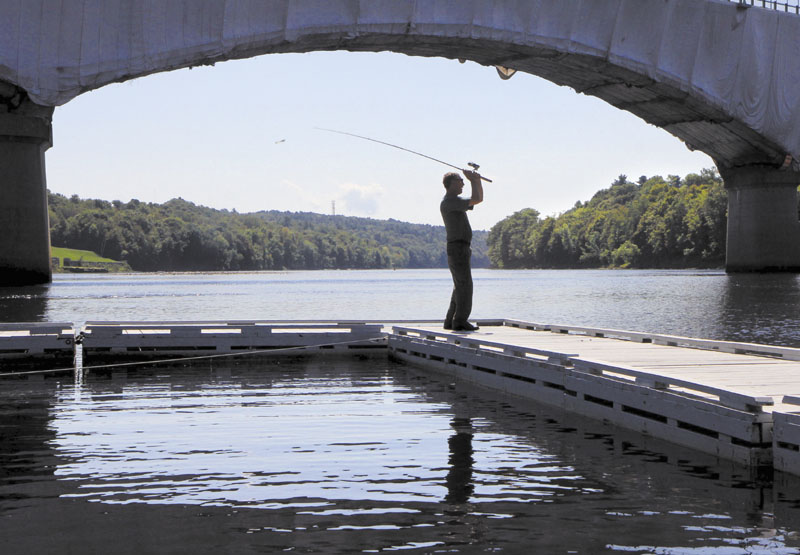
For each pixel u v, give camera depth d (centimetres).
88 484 719
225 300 5591
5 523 607
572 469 776
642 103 7662
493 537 575
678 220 17275
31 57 5634
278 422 1041
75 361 1769
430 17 6144
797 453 736
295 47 6162
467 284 1688
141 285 9669
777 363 1177
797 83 7575
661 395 916
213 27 5766
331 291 7650
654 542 564
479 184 1650
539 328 1867
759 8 7194
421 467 785
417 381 1466
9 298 5509
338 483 723
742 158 8506
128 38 5694
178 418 1072
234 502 661
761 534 582
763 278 7931
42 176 6625
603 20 6594
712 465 795
